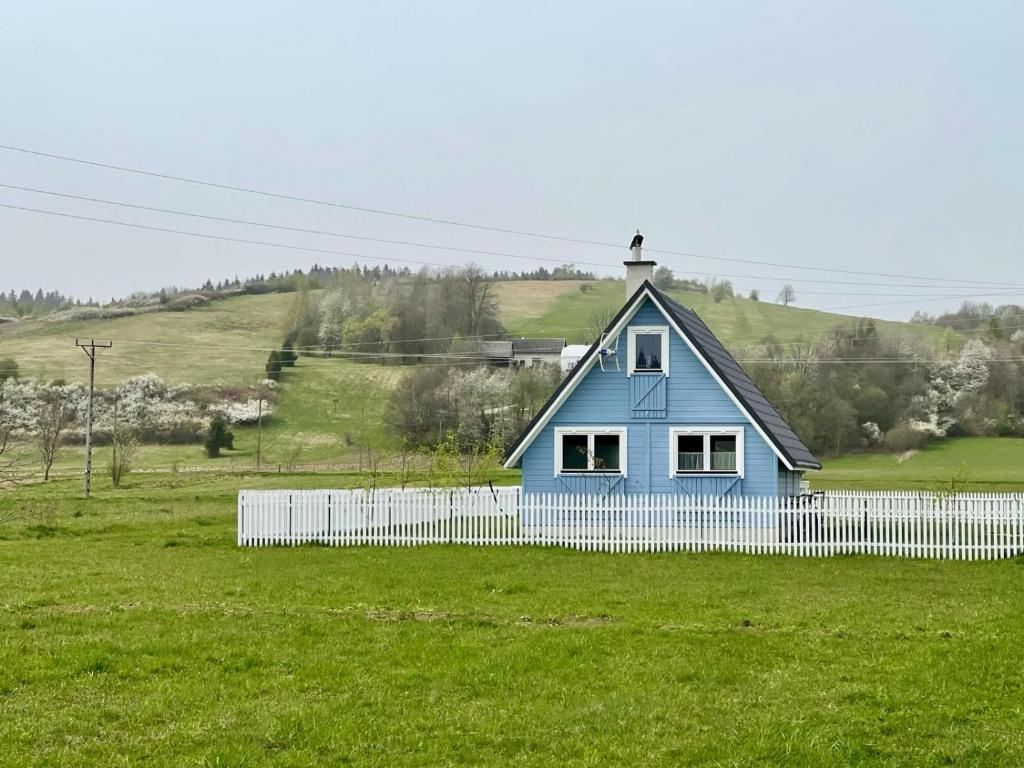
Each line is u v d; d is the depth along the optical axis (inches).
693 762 457.4
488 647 666.8
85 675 596.7
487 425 4323.3
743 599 874.8
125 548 1275.8
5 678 584.1
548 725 507.8
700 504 1247.5
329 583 957.8
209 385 5708.7
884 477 3250.5
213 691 566.3
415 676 597.3
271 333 7628.0
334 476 3129.9
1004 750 464.4
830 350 4845.0
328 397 5625.0
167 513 1899.6
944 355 4980.3
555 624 751.7
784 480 1521.9
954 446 4365.2
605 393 1433.3
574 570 1061.1
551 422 1439.5
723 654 651.5
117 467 2920.8
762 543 1222.3
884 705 533.6
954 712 517.3
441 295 6540.4
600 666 620.4
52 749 466.9
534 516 1290.6
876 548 1198.9
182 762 449.7
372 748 473.4
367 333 6481.3
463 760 459.8
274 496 1316.4
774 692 562.3
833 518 1212.5
